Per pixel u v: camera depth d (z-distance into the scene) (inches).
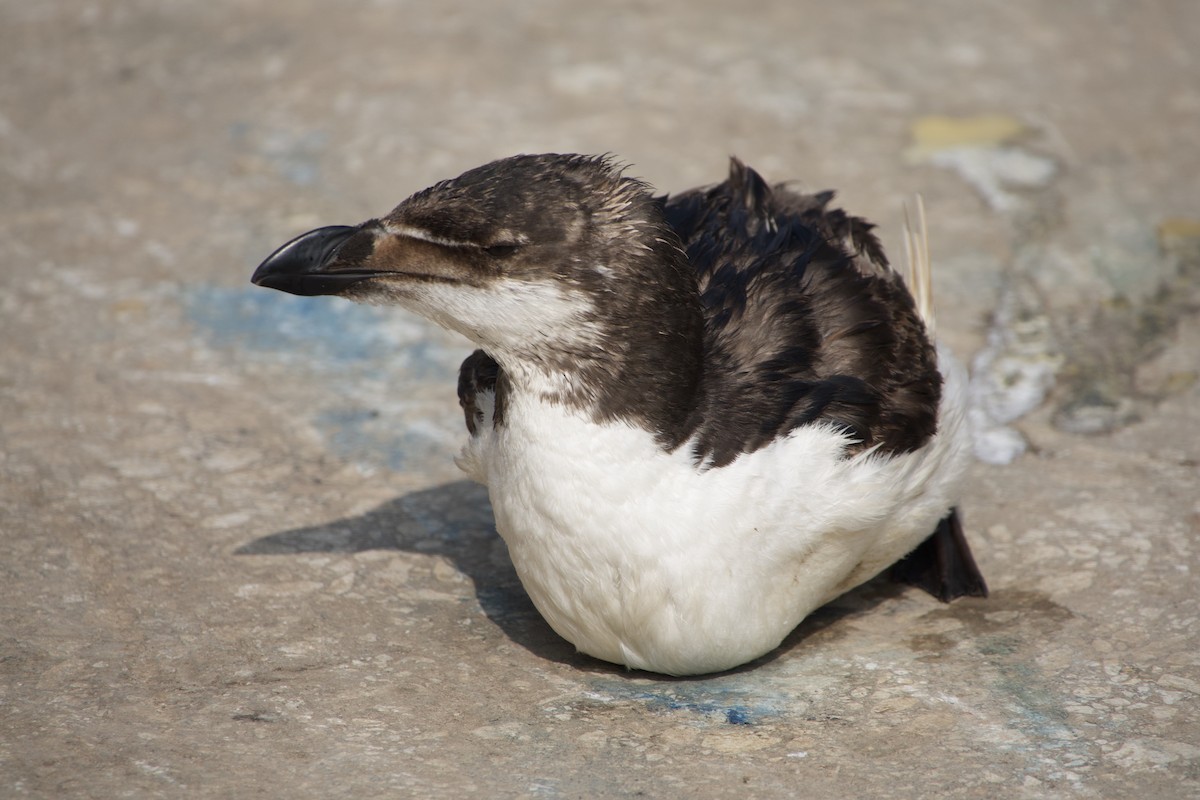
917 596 379.2
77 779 295.1
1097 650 347.6
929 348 352.2
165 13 762.2
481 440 336.8
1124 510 408.2
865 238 382.3
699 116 654.5
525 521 313.1
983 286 536.1
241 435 450.0
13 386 468.4
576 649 349.4
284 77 690.8
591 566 311.0
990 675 339.3
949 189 602.9
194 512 408.5
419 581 383.6
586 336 296.5
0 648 343.6
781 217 375.6
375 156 621.3
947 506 361.7
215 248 560.1
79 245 559.5
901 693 332.8
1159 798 293.0
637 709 327.9
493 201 295.7
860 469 319.9
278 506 414.6
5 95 677.3
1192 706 323.9
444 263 299.7
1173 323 516.1
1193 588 370.9
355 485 428.1
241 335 510.0
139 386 473.4
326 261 312.0
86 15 759.7
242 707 325.1
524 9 764.6
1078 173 620.1
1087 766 303.7
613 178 305.7
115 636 352.2
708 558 308.0
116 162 620.7
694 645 320.2
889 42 735.1
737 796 295.0
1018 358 492.4
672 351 301.9
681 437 305.9
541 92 674.2
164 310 520.7
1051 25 762.8
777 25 749.9
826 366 330.3
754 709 327.6
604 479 301.7
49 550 386.6
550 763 306.2
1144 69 717.9
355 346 507.8
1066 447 443.2
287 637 355.3
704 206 376.2
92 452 434.6
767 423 312.2
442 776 300.7
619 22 750.5
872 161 621.3
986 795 294.5
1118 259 556.4
